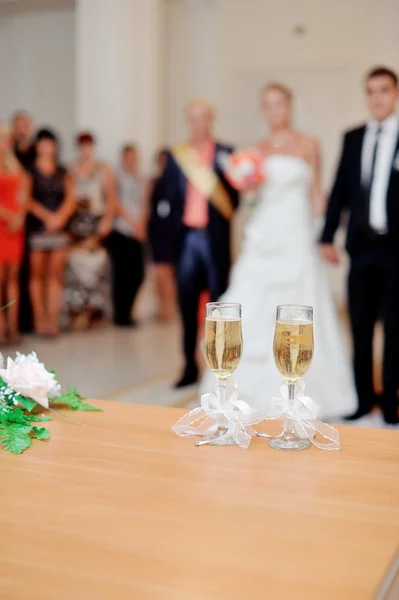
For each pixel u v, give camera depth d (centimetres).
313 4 852
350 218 355
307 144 383
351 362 405
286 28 862
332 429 132
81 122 738
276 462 121
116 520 98
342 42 852
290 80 879
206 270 438
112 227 697
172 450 127
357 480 114
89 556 88
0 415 136
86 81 732
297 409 133
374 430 141
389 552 89
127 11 720
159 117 766
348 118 862
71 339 620
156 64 751
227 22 870
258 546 91
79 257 675
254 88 888
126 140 730
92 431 137
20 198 581
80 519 98
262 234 381
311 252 382
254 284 382
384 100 344
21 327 654
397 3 828
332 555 89
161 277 742
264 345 377
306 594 79
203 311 501
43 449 127
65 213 634
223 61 867
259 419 135
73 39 901
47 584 81
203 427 137
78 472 116
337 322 384
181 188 438
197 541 92
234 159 379
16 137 649
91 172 677
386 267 346
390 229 343
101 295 692
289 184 378
